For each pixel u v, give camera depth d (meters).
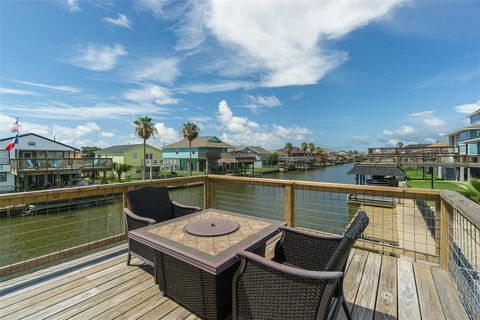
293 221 3.37
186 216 2.43
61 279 2.25
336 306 1.30
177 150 39.53
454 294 2.00
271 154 52.75
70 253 2.69
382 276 2.31
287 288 1.20
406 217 7.78
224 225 2.07
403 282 2.19
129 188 3.25
